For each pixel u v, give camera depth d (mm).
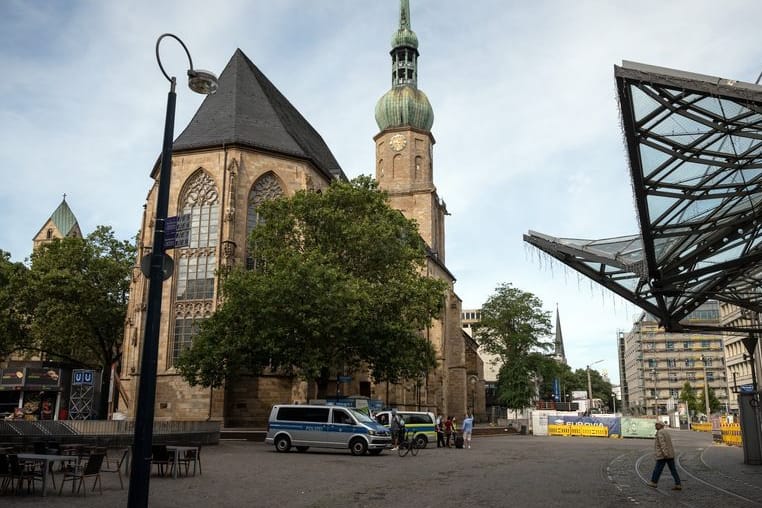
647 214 16906
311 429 32938
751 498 18141
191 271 54719
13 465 16859
